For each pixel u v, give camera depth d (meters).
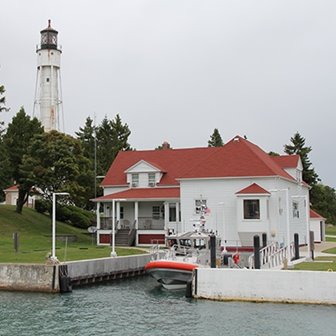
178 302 28.83
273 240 45.56
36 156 57.34
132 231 51.66
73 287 34.19
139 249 46.44
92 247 47.84
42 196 59.31
